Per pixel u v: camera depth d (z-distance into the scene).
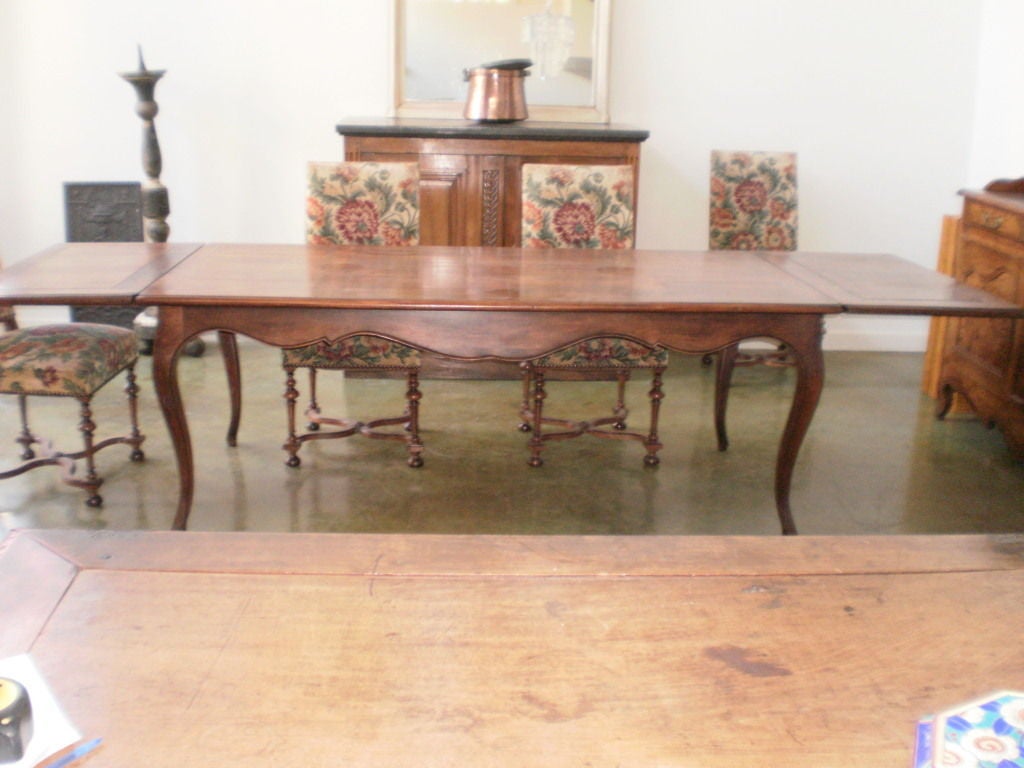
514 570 1.33
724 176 3.83
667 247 4.54
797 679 1.12
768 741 1.01
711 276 2.68
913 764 0.99
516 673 1.11
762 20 4.29
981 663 1.15
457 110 4.28
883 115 4.42
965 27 4.34
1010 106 4.16
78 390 2.75
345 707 1.05
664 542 1.42
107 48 4.20
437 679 1.10
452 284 2.50
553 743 1.00
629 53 4.29
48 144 4.29
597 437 3.41
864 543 1.43
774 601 1.27
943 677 1.13
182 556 1.35
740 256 3.00
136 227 4.25
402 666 1.12
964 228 3.59
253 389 3.88
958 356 3.61
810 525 2.85
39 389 2.75
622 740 1.01
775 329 2.46
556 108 4.28
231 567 1.33
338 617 1.22
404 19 4.19
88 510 2.82
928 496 3.07
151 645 1.15
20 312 4.43
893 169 4.49
